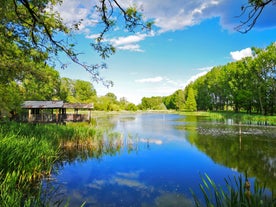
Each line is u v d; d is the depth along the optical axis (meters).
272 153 11.63
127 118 45.75
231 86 42.91
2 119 16.42
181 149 13.03
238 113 44.06
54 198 6.03
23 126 13.09
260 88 35.12
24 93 20.66
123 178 7.91
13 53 9.09
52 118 26.81
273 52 32.12
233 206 3.25
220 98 60.69
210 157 11.01
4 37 7.06
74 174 8.30
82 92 83.12
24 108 25.45
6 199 4.23
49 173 7.87
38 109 28.22
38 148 8.03
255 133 18.98
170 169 9.05
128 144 14.26
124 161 10.34
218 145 14.05
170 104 103.12
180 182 7.48
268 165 9.41
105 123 32.28
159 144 14.57
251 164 9.62
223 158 10.77
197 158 10.88
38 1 5.36
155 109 107.06
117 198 6.10
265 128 22.73
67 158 10.77
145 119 41.97
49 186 6.86
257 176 8.00
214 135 18.34
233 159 10.54
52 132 13.36
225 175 8.22
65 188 6.80
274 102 34.34
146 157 11.09
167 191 6.66
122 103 97.94
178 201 5.92
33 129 13.24
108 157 11.08
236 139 16.17
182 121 35.44
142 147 13.55
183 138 17.08
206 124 28.77
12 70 9.61
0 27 6.39
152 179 7.83
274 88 33.03
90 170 8.88
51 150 8.70
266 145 13.76
